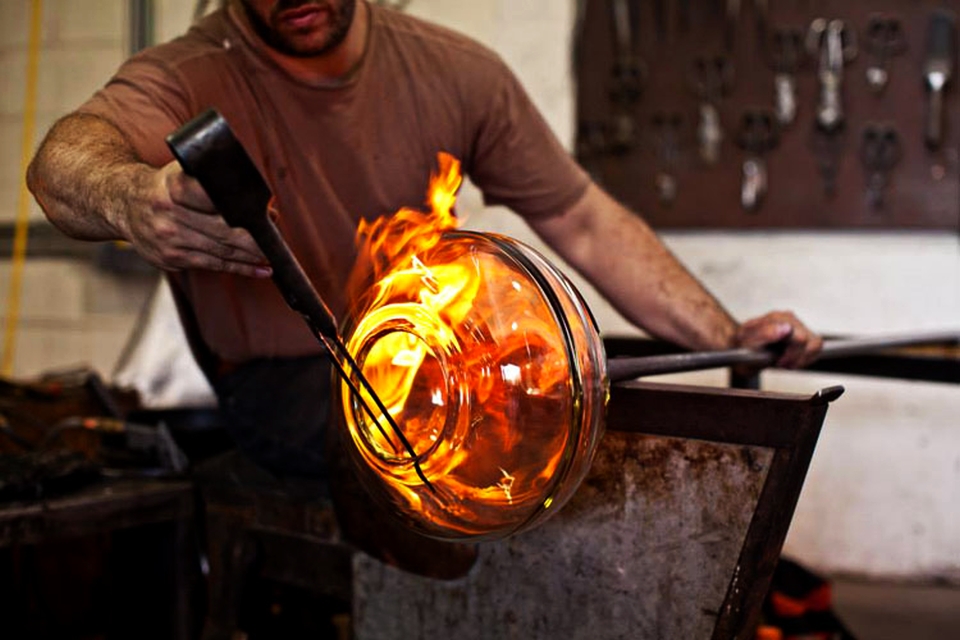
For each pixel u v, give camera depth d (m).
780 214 2.92
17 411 1.99
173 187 0.71
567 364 0.80
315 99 1.26
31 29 3.25
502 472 0.80
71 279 3.22
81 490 1.42
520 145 1.45
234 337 1.30
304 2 1.15
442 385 0.80
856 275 2.91
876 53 2.86
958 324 2.87
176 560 1.46
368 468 0.85
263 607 1.35
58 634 2.02
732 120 2.92
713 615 0.90
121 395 2.45
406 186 1.35
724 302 2.97
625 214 1.54
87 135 1.02
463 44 1.40
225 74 1.25
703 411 0.90
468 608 1.04
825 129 2.88
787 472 0.87
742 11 2.90
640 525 0.94
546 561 0.99
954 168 2.85
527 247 0.85
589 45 2.96
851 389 2.89
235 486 1.34
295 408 1.29
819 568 2.94
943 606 2.68
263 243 0.66
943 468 2.86
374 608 1.12
